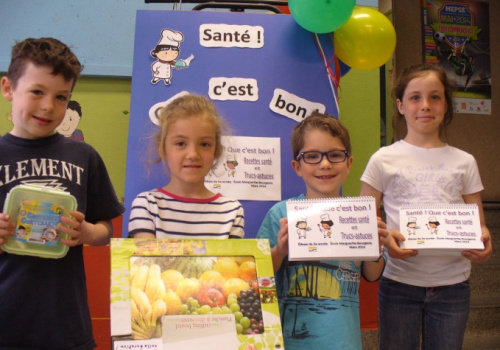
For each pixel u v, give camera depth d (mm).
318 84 2006
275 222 1521
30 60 1201
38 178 1235
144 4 2557
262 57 1984
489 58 3035
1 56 2430
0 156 1225
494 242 2754
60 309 1210
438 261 1646
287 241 1338
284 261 1471
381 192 1757
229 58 1968
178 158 1399
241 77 1961
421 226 1513
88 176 1340
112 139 2449
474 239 1486
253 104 1953
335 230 1316
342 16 1858
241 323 1159
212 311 1160
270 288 1219
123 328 1098
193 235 1391
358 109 2654
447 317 1638
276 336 1157
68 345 1202
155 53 1931
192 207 1429
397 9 2904
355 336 1396
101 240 1315
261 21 2006
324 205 1337
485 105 3020
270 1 2164
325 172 1480
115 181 2438
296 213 1330
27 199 1157
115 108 2469
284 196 1930
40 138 1270
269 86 1971
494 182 3008
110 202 1392
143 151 1862
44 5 2480
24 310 1172
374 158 1759
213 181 1880
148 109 1895
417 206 1530
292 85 1985
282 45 2002
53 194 1180
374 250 1305
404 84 1776
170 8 2578
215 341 1125
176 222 1398
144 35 1941
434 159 1718
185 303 1157
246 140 1925
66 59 1241
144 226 1368
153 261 1194
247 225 1889
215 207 1449
